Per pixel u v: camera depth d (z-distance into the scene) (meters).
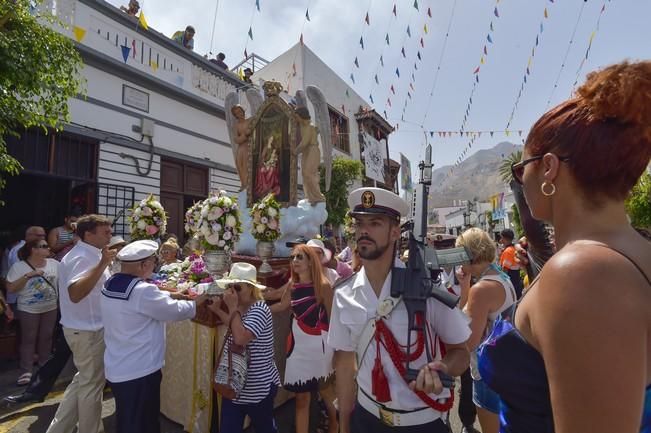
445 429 1.59
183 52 9.67
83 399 2.94
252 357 2.50
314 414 3.64
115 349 2.49
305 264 3.06
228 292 2.59
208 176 10.55
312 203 6.30
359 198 1.68
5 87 3.78
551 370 0.70
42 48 3.94
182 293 3.49
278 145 6.42
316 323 2.95
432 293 1.57
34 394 3.60
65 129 7.00
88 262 3.11
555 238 0.88
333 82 18.11
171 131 9.38
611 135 0.75
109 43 7.93
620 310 0.63
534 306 0.83
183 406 3.34
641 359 0.62
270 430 2.52
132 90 8.44
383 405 1.58
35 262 4.57
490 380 1.03
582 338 0.64
